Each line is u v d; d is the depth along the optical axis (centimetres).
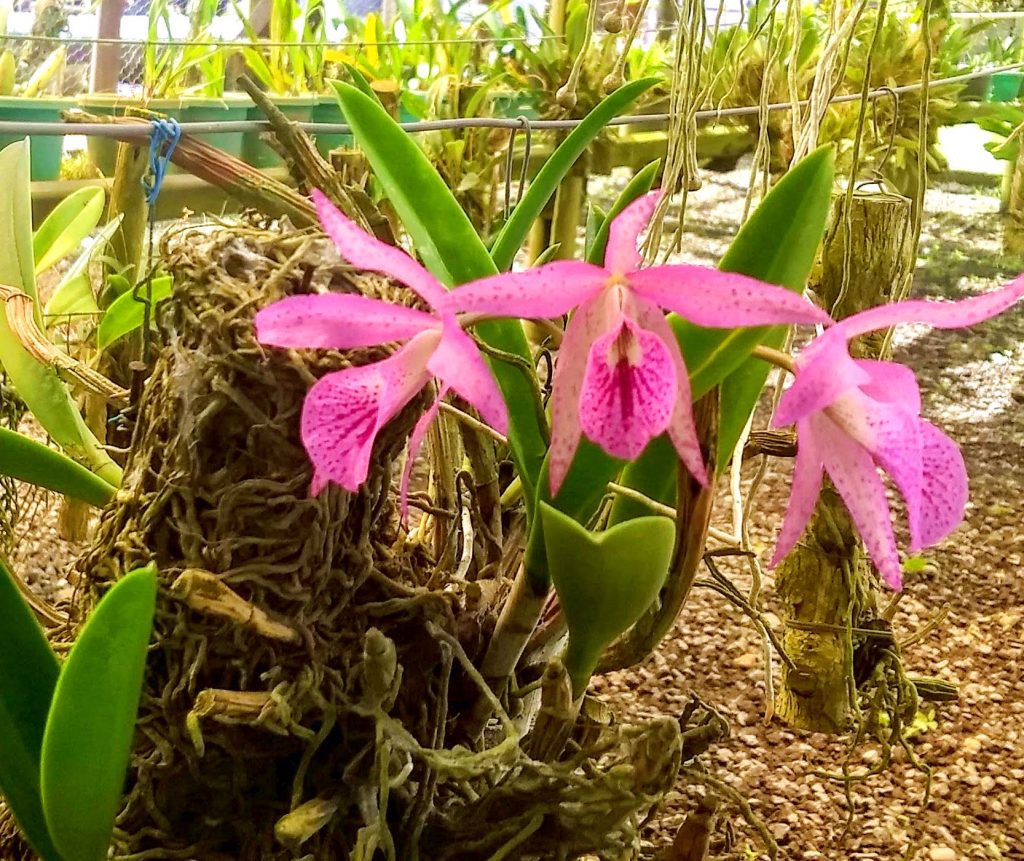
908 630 104
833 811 77
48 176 95
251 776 42
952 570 116
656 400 28
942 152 151
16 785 38
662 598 41
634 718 84
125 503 42
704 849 48
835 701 81
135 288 51
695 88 55
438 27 125
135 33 96
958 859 73
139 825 43
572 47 118
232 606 38
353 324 31
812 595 76
